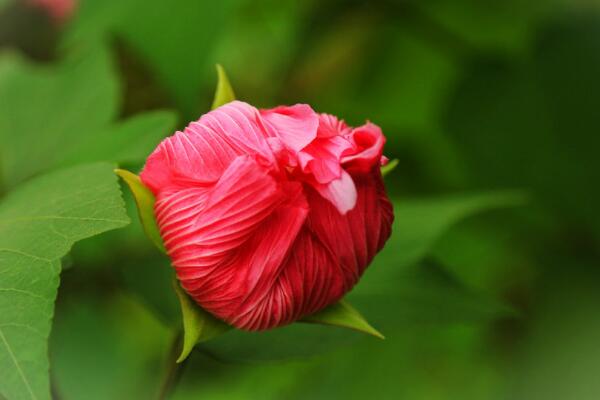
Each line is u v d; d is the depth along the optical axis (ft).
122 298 2.02
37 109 1.77
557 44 2.09
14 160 1.75
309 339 1.64
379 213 1.52
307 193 1.50
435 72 2.22
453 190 2.10
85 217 1.51
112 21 1.91
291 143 1.49
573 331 2.05
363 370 2.05
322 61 2.22
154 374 2.03
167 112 1.71
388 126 2.16
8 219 1.54
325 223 1.50
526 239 2.09
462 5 2.13
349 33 2.19
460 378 2.05
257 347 1.63
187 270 1.52
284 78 2.21
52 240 1.50
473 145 2.09
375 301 1.70
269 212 1.49
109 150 1.69
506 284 2.08
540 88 2.08
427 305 1.71
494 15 2.13
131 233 1.84
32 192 1.58
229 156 1.50
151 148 1.69
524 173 2.09
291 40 2.22
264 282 1.51
